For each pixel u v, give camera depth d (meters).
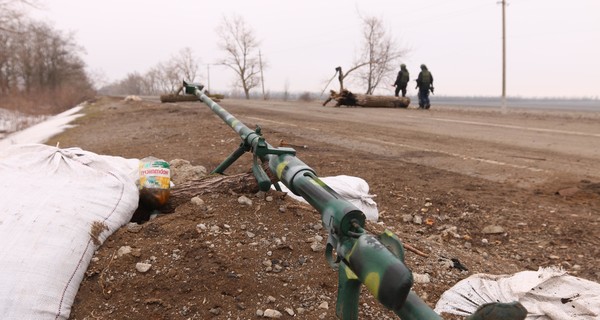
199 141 8.36
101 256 2.62
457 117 15.01
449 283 2.83
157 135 9.59
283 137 8.86
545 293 2.51
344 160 6.69
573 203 4.88
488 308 1.06
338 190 3.97
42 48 56.31
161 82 84.38
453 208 4.76
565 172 6.17
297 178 1.96
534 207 4.75
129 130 11.01
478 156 7.32
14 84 49.16
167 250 2.72
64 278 2.33
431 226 4.34
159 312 2.35
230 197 3.32
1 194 2.59
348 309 1.51
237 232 2.94
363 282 1.28
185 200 3.36
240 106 18.86
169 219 3.03
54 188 2.77
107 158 3.93
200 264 2.63
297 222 3.12
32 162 3.00
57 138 11.02
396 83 20.36
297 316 2.37
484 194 5.18
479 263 3.29
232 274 2.58
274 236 2.94
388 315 2.43
